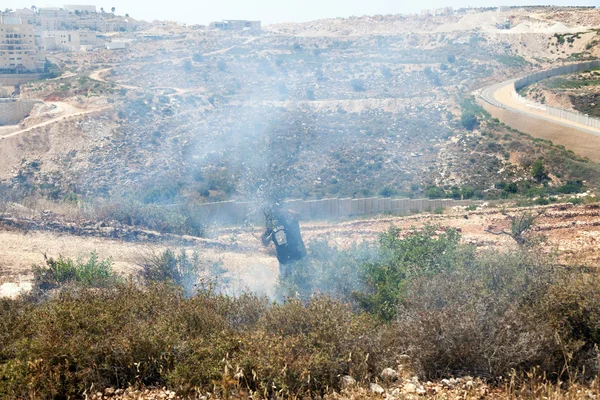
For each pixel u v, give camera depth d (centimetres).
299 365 2020
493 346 2064
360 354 2116
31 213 6238
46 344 2081
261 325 2391
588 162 17500
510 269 2769
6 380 1956
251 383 1988
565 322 2222
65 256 5012
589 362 2075
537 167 17275
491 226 5906
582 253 4141
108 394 1997
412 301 2573
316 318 2359
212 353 2106
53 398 1916
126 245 5522
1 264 4628
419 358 2120
